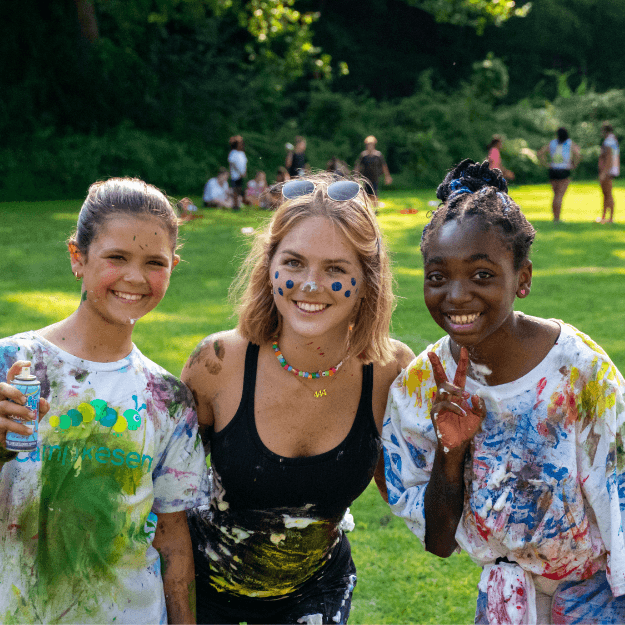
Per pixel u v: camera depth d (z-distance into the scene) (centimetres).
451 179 248
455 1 2548
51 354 221
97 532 223
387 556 395
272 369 247
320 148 3072
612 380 231
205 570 259
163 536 246
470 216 221
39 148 2542
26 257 1198
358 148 3212
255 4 2452
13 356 218
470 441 233
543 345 233
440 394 230
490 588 242
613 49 4559
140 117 2866
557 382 231
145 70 2845
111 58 2734
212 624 263
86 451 223
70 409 221
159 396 233
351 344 250
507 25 4216
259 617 265
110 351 226
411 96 3747
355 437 250
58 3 2658
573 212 1906
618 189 2694
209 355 251
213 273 1076
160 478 240
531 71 4378
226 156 2917
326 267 233
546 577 241
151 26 2978
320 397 246
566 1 4353
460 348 240
